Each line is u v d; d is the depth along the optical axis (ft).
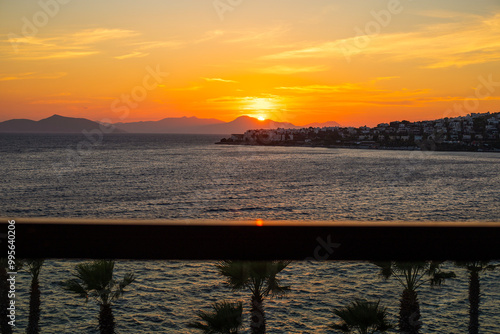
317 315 61.36
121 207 150.71
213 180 234.38
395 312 57.62
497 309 61.77
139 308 62.90
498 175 289.12
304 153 579.89
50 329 53.83
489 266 43.21
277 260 4.62
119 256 4.54
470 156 538.47
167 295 68.18
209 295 68.69
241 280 28.45
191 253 4.56
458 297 66.59
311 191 197.16
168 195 179.11
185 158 404.57
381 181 242.37
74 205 153.17
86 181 221.46
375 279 75.72
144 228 4.53
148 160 370.53
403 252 4.58
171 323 57.88
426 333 54.39
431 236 4.52
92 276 31.53
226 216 137.28
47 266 72.54
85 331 53.72
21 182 214.69
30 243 4.47
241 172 282.97
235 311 28.94
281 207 155.53
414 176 277.03
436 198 182.09
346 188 209.77
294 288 71.36
